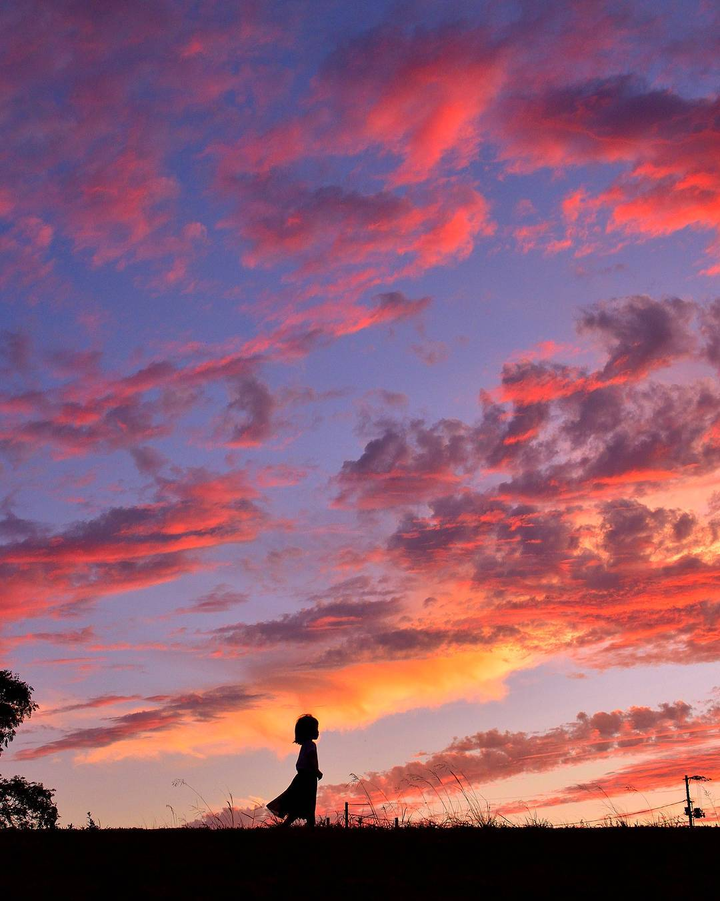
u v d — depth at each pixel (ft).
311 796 41.88
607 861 33.86
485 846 36.37
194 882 30.17
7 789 134.92
